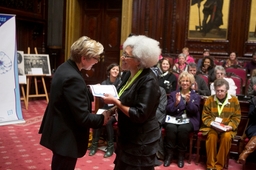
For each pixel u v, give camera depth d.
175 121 3.88
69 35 9.23
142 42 1.89
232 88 5.05
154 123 1.98
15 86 5.45
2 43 5.24
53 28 9.02
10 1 7.48
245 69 6.77
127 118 1.96
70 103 1.93
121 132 1.99
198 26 8.86
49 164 3.64
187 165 3.85
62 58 9.27
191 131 3.87
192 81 3.95
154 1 8.85
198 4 8.80
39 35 8.72
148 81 1.89
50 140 2.02
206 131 3.77
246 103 4.07
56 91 1.98
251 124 3.81
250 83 5.23
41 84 8.23
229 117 3.79
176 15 8.95
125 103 1.91
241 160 3.56
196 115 3.94
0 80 5.26
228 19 8.66
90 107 2.10
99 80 9.56
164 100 3.99
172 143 3.84
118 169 2.00
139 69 1.97
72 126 2.01
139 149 1.91
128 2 8.76
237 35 8.65
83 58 2.04
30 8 8.16
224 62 8.39
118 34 9.35
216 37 8.78
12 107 5.42
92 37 9.62
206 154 4.01
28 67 7.06
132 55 1.93
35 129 5.12
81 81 1.99
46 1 8.75
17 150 4.07
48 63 7.48
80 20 9.66
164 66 5.01
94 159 3.91
